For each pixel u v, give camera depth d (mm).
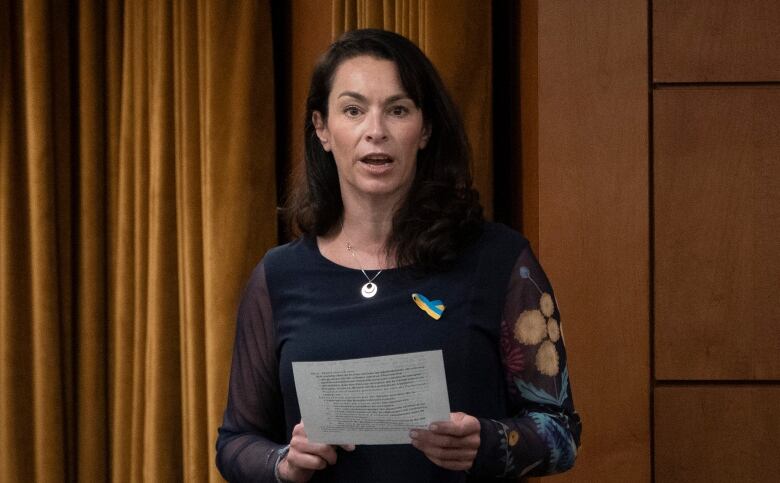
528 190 6480
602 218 6027
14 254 7375
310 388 3895
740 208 6008
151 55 7430
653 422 6043
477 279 4348
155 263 7359
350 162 4395
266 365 4648
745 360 5984
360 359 3783
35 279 7348
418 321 4258
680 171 6043
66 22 7508
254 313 4699
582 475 6008
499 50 7285
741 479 5984
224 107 7211
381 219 4523
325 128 4656
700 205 6031
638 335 6008
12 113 7395
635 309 6012
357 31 4625
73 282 7551
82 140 7469
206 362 7230
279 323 4562
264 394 4684
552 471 4223
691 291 6023
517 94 6898
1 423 7332
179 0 7344
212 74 7211
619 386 6000
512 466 4039
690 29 6016
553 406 4309
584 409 6023
